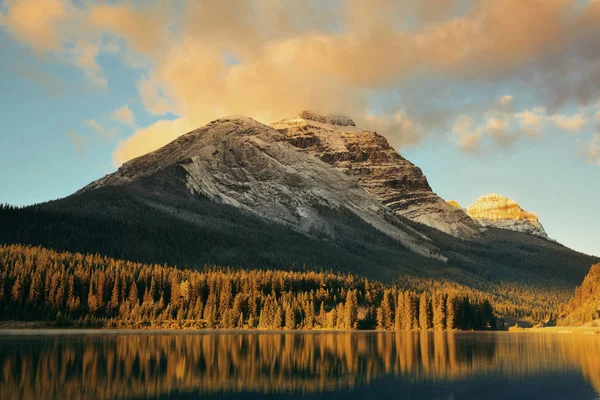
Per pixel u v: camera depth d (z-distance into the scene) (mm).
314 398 94312
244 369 122500
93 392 94812
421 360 141875
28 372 111188
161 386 101562
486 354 156250
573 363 138000
